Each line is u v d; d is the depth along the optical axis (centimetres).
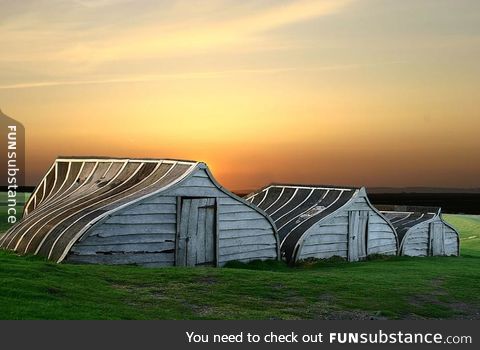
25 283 1756
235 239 3247
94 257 2620
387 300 2206
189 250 2980
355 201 4216
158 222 2859
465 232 7812
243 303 1978
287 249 3722
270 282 2338
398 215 5512
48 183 3981
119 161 3566
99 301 1739
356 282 2511
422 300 2272
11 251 2884
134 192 2998
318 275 2675
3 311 1471
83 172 3753
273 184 4784
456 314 2100
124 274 2250
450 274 3045
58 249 2611
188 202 2986
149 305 1800
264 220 3428
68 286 1861
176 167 3141
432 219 5272
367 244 4347
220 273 2438
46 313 1503
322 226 3931
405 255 4809
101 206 2877
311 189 4509
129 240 2745
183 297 1969
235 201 3244
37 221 3062
